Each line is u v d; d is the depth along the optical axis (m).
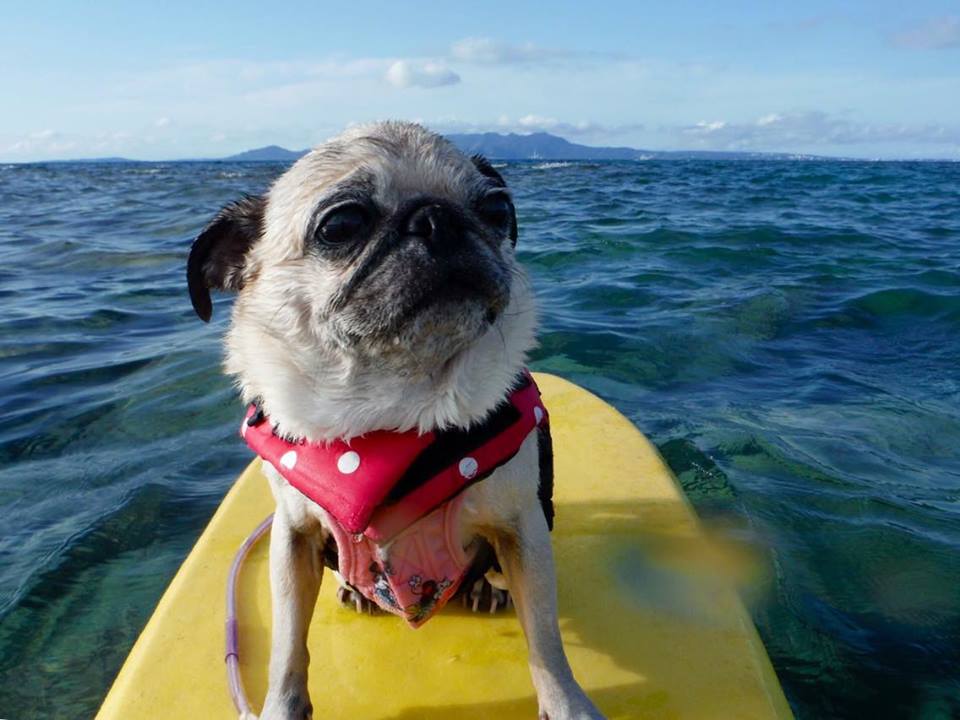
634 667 0.39
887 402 0.86
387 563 0.35
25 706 0.45
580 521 0.52
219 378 0.95
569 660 0.39
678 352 1.03
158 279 1.60
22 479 0.71
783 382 0.92
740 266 1.61
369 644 0.41
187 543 0.60
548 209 2.84
